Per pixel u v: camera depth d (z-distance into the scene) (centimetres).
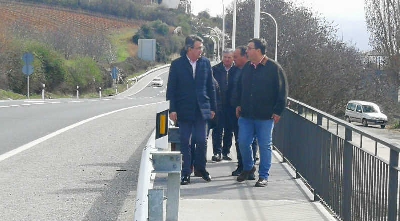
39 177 945
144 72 9212
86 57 6328
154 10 12412
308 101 4981
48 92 5119
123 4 11694
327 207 751
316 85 4969
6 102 2764
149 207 467
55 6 10344
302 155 925
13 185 882
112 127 1706
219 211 743
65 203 782
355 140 646
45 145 1291
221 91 1088
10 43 4622
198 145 909
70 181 920
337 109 5388
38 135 1457
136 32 10688
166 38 11144
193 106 880
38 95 4712
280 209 756
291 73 4962
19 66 4600
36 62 4897
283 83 873
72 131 1567
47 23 8875
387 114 5406
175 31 11781
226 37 6397
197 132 900
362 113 5081
